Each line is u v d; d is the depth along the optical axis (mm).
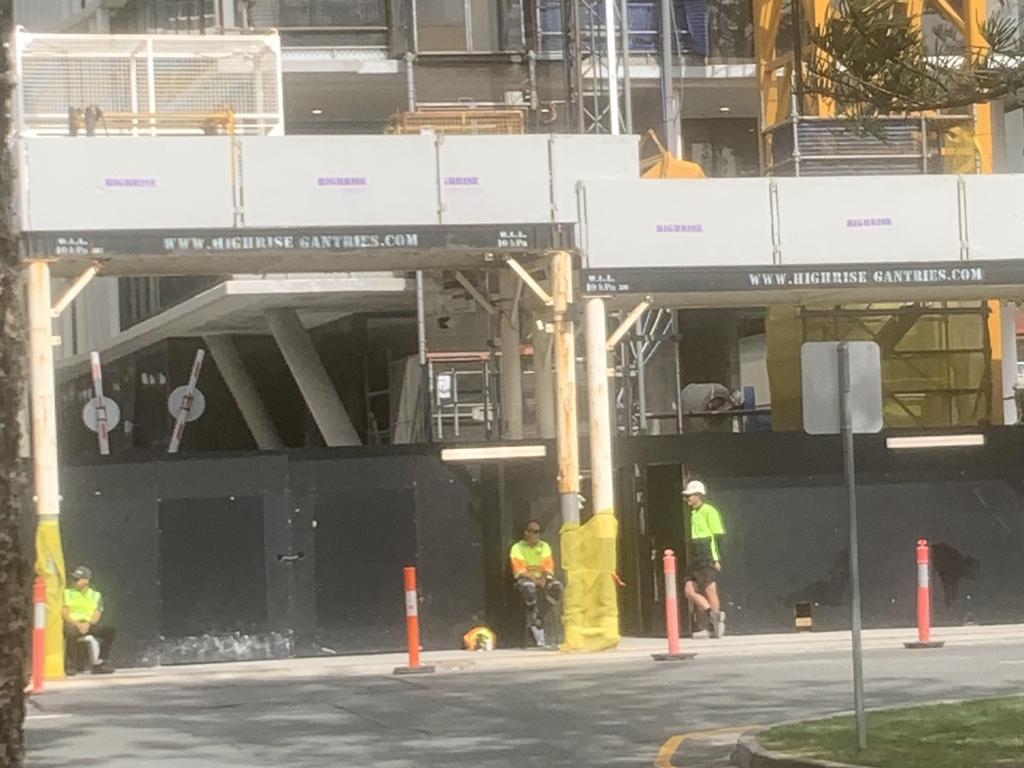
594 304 23500
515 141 23438
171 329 36719
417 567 23516
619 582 23609
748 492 24609
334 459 23375
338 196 22906
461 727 15242
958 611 24953
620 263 23547
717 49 35938
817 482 24750
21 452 6727
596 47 33781
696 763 12961
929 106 13461
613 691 17812
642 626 24719
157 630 22516
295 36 33344
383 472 23484
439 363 32219
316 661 22531
